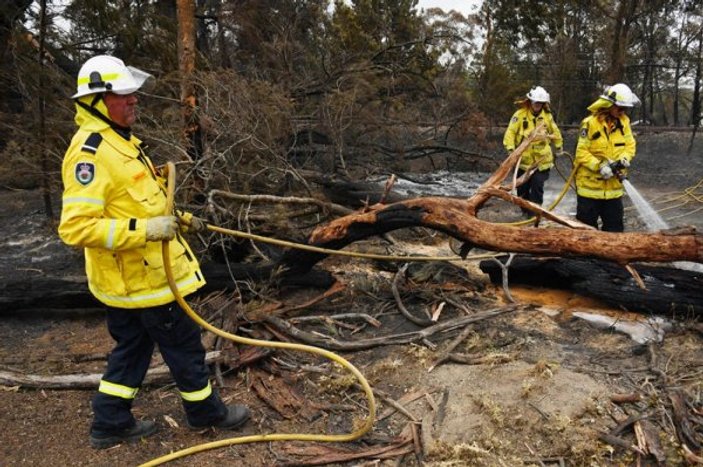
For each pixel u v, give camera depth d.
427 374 3.53
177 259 2.87
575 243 3.74
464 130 11.51
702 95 19.20
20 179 7.54
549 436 2.95
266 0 11.87
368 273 5.19
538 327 4.03
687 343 3.76
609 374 3.41
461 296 4.61
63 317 4.62
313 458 2.89
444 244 6.38
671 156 12.41
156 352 3.86
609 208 5.34
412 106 11.66
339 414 3.26
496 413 3.07
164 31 8.33
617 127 5.18
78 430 3.14
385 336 4.00
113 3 8.11
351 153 8.99
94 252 2.73
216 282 4.68
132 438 3.03
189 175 5.23
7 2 6.96
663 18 18.19
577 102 17.66
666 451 2.85
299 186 6.84
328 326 4.18
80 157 2.56
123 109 2.69
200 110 5.86
